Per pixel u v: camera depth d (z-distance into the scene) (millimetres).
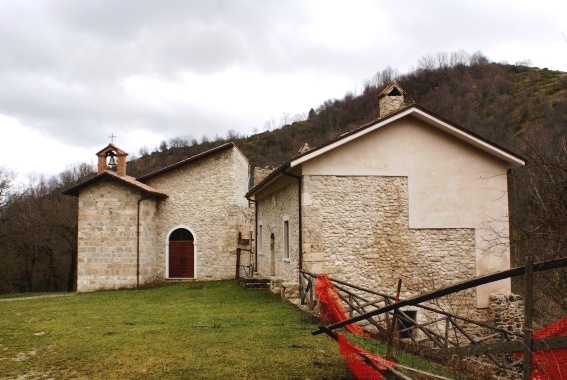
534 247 8406
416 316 12633
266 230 18500
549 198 7383
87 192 19703
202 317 10930
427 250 12992
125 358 7297
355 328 9523
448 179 13250
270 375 6270
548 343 3611
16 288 31281
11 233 30297
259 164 53750
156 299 15266
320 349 7469
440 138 13320
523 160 13023
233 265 22281
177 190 22578
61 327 10273
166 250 22219
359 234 12758
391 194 13000
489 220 13289
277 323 9727
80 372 6730
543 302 8969
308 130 66438
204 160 22719
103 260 19484
